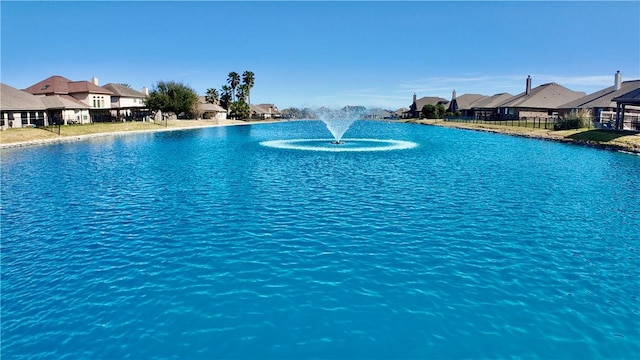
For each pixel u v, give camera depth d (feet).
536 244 40.55
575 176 79.30
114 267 35.68
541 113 281.13
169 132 237.04
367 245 40.09
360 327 26.45
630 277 33.27
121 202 58.70
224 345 24.84
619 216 50.47
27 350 24.63
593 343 24.81
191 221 48.67
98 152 126.72
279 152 125.18
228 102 442.09
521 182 73.15
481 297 30.01
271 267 35.12
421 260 36.47
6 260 37.55
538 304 29.09
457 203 57.00
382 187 68.59
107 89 300.20
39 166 96.17
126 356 23.95
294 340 25.21
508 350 24.22
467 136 197.77
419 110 490.90
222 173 83.97
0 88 201.05
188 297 30.25
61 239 43.01
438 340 25.13
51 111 223.30
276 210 53.26
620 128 148.05
